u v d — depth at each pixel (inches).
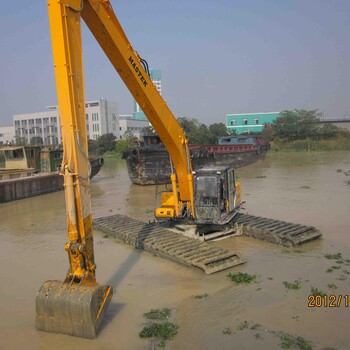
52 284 247.1
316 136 2475.4
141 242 420.2
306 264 349.4
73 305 231.6
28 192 918.4
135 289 309.4
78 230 237.6
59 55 230.8
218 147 1492.4
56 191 1035.3
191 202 451.2
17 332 245.1
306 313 253.4
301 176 1056.2
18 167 1093.1
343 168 1232.8
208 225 467.8
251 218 505.4
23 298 304.8
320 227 485.7
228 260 355.9
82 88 248.2
